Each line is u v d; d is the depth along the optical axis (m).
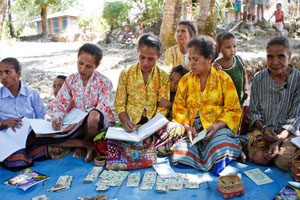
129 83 3.61
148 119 3.59
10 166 3.32
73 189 2.92
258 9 14.25
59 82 4.17
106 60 9.95
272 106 3.34
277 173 3.08
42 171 3.28
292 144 3.09
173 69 3.92
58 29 32.72
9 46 15.22
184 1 11.02
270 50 3.13
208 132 3.22
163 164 3.25
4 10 11.88
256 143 3.28
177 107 3.51
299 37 13.76
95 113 3.43
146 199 2.74
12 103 3.67
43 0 22.25
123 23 18.38
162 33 8.42
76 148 3.64
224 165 3.11
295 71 3.29
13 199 2.83
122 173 3.14
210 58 3.30
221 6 14.14
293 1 16.70
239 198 2.70
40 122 3.53
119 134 3.27
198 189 2.85
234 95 3.36
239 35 12.83
